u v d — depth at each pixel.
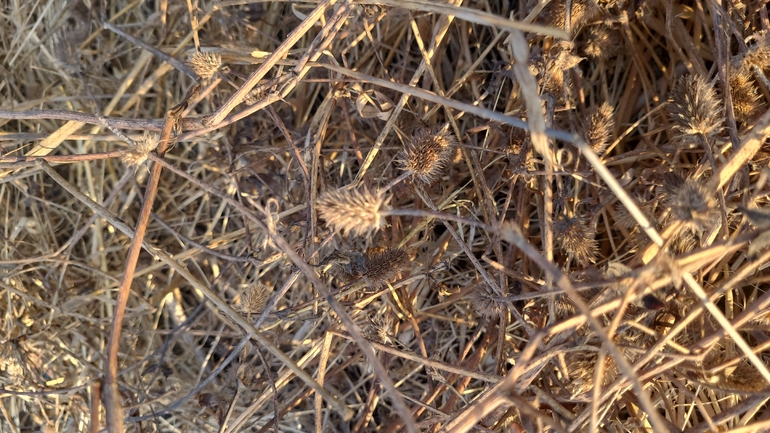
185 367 0.35
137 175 0.35
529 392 0.26
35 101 0.34
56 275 0.34
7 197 0.34
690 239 0.22
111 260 0.36
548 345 0.23
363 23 0.28
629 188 0.29
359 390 0.35
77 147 0.35
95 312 0.35
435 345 0.32
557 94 0.26
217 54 0.26
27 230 0.35
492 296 0.25
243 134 0.34
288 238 0.33
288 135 0.26
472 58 0.34
